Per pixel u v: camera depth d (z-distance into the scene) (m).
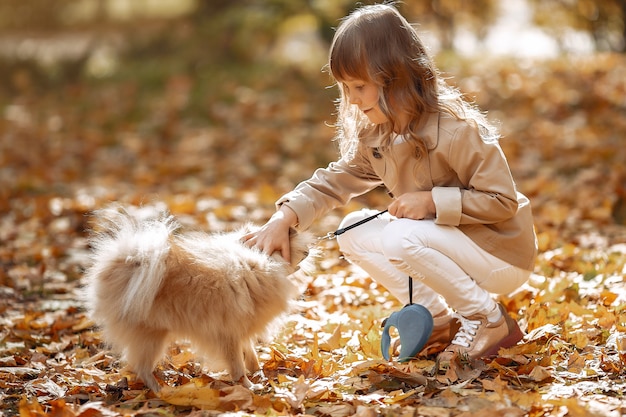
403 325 3.83
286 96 13.27
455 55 15.24
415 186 3.95
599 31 16.36
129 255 3.46
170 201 8.37
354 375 3.76
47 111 14.05
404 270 3.87
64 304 5.50
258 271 3.58
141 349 3.59
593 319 4.36
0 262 6.62
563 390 3.46
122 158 11.02
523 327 4.38
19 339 4.74
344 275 5.86
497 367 3.70
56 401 3.40
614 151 9.23
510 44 18.75
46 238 7.38
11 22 21.89
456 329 4.09
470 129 3.76
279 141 11.12
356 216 4.22
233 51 16.31
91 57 16.98
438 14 16.64
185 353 4.14
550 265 5.65
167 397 3.42
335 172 4.20
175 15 22.06
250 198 8.52
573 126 10.63
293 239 3.88
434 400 3.36
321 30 16.02
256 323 3.63
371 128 4.00
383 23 3.70
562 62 14.29
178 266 3.48
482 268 3.90
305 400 3.46
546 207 7.56
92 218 7.78
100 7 22.91
